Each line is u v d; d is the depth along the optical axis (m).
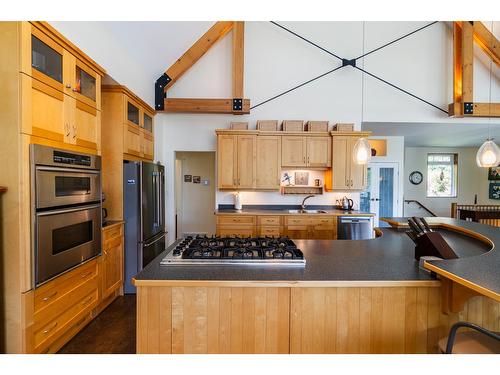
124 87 3.24
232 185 4.66
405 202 8.59
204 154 7.08
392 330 1.45
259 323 1.44
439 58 5.01
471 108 4.71
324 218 4.50
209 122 4.99
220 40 4.85
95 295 2.62
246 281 1.38
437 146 8.52
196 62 4.86
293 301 1.44
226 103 4.61
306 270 1.53
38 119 1.91
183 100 4.58
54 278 2.00
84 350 2.17
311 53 4.98
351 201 4.99
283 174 5.04
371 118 5.02
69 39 2.30
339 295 1.44
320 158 4.73
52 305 2.03
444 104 5.04
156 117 4.62
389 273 1.49
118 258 3.15
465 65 4.68
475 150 8.62
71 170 2.20
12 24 1.75
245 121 4.99
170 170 4.98
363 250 1.98
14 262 1.77
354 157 3.18
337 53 4.98
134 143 3.64
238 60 4.63
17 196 1.77
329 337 1.45
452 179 8.69
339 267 1.59
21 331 1.78
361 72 5.01
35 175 1.83
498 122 5.05
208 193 7.08
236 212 4.59
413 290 1.44
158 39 3.80
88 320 2.59
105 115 3.27
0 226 1.77
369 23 4.98
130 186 3.32
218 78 4.87
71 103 2.26
